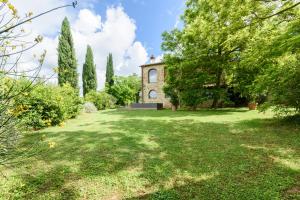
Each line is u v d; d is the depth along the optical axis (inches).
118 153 236.4
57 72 95.8
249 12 333.1
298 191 137.0
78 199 138.3
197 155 219.6
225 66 734.5
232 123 421.1
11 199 138.1
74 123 508.7
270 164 185.8
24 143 269.4
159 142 283.0
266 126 365.4
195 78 802.2
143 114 719.7
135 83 1807.3
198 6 719.1
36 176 174.7
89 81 1648.6
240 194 136.5
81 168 191.9
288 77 354.0
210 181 157.8
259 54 376.2
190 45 773.9
